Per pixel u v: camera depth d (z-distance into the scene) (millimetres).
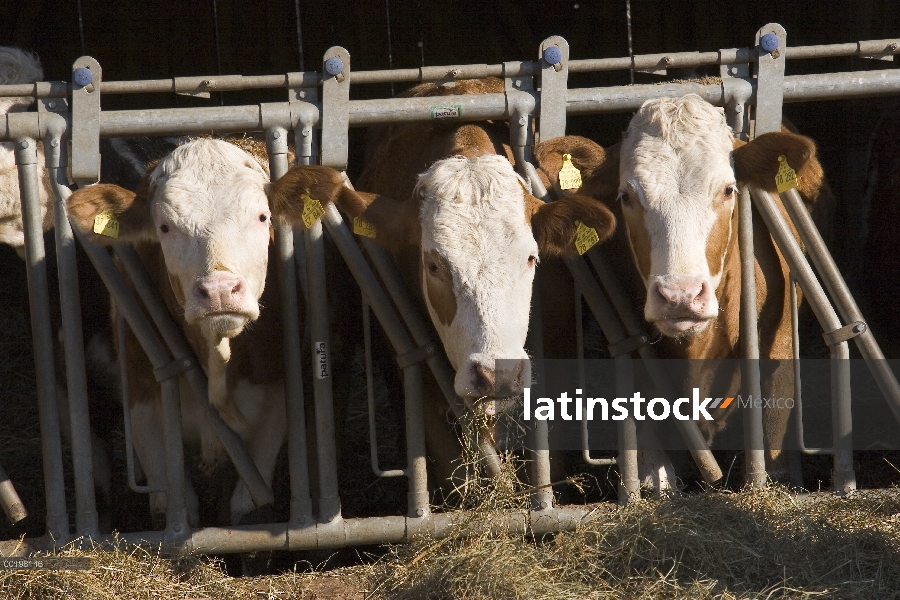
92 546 4707
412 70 5074
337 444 5906
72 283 4824
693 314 4555
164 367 4832
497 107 5125
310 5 12273
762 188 4938
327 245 5648
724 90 5211
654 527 4395
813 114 8547
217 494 5680
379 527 4914
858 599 4027
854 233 7352
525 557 4410
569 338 5562
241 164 4691
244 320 4312
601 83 11969
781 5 10766
